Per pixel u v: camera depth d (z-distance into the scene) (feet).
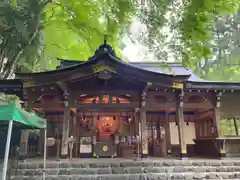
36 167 22.86
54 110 35.55
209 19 22.41
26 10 28.60
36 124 18.72
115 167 23.48
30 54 36.52
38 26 33.58
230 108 31.32
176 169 23.71
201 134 36.42
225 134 30.17
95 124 37.91
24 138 25.68
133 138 36.76
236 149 29.91
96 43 37.63
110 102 29.37
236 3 21.75
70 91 29.07
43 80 26.76
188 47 23.65
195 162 24.77
